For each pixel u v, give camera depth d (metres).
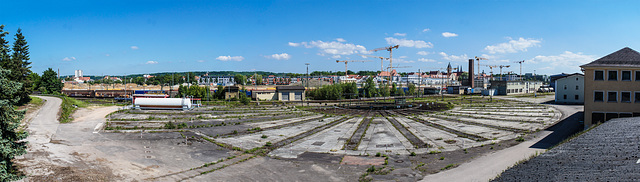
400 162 32.03
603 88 48.66
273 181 26.44
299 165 31.00
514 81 143.12
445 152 35.88
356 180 26.64
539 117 63.75
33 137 41.38
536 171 21.06
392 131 49.47
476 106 87.06
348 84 130.25
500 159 32.25
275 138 43.97
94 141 40.28
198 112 71.44
